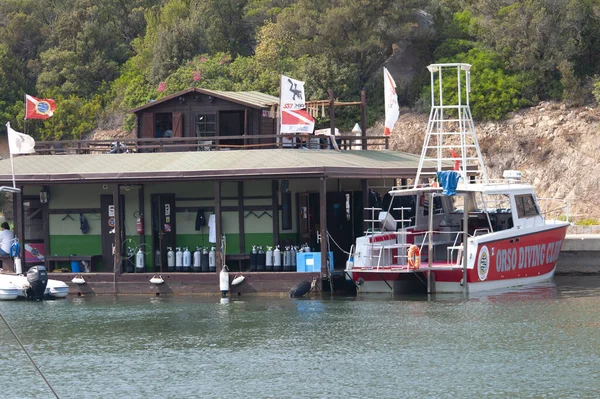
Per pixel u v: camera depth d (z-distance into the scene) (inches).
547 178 3567.9
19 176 2279.8
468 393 1371.8
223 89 4052.7
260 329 1822.1
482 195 2321.6
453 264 2153.1
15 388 1461.6
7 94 4869.6
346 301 2113.7
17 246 2342.5
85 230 2420.0
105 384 1469.0
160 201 2379.4
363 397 1365.7
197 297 2219.5
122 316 1994.3
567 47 3818.9
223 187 2320.4
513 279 2255.2
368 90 4165.8
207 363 1576.0
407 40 4252.0
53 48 5108.3
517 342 1663.4
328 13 4079.7
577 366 1498.5
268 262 2225.6
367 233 2255.2
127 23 5502.0
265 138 2472.9
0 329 1884.8
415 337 1720.0
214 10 4933.6
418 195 2335.1
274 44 4259.4
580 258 2591.0
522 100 3804.1
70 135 4643.2
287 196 2340.1
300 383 1443.2
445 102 3878.0
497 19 3966.5
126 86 4702.3
